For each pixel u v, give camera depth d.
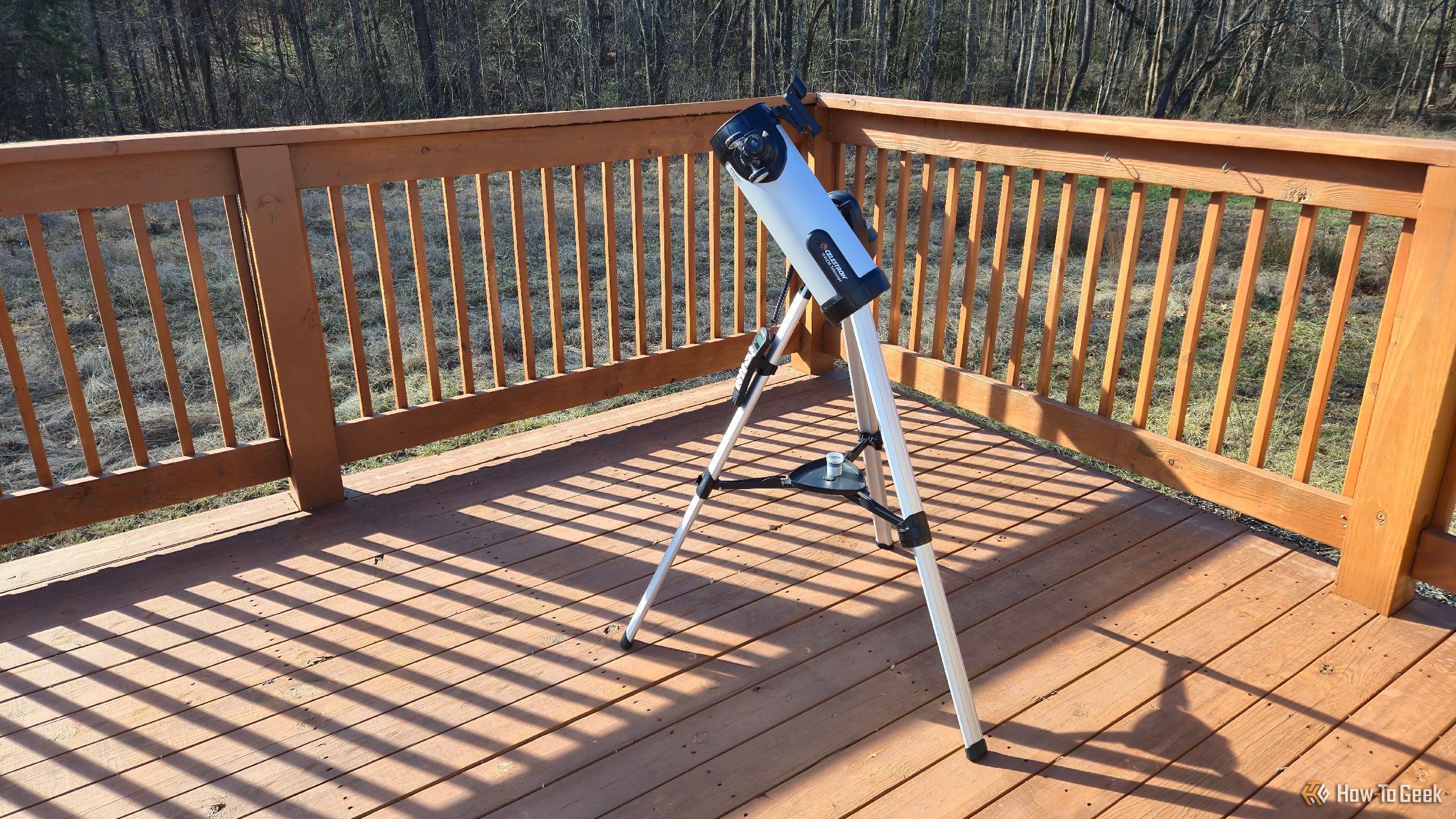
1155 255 8.51
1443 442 2.00
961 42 20.56
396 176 2.57
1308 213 2.13
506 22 18.11
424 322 2.77
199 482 2.51
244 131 2.29
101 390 5.19
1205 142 2.21
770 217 1.65
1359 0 19.61
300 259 2.46
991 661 2.00
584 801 1.63
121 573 2.36
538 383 3.04
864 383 2.03
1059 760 1.71
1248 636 2.08
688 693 1.91
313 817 1.60
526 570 2.37
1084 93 22.48
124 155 2.17
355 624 2.15
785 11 19.89
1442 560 2.06
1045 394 2.92
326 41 17.30
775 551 2.46
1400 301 1.97
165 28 15.76
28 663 2.01
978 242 2.99
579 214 2.98
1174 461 2.56
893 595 2.25
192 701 1.89
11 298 6.93
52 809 1.62
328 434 2.64
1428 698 1.87
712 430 3.22
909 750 1.74
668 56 18.88
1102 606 2.20
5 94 14.98
